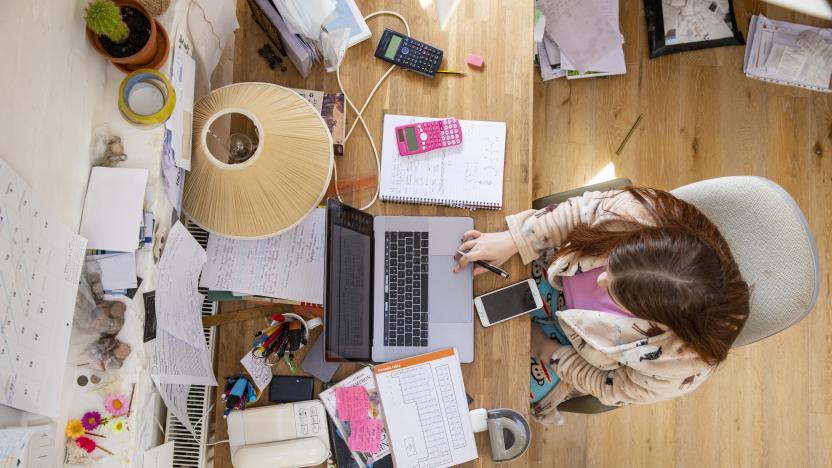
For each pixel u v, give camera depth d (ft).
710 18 7.56
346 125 4.82
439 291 4.59
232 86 3.99
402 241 4.63
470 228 4.68
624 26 7.64
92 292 3.43
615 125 7.58
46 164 3.06
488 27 4.90
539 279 5.34
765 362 7.17
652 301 3.70
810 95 7.63
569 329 4.86
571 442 7.04
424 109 4.84
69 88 3.24
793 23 7.56
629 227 4.34
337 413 4.45
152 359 3.62
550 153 7.52
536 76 7.56
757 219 4.09
